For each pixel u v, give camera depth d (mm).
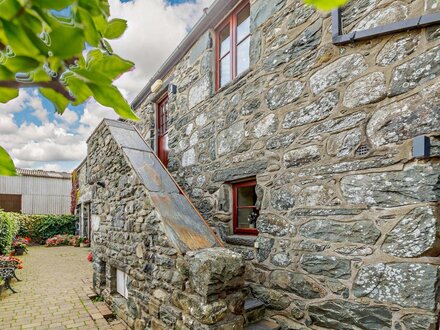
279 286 2797
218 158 3867
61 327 3848
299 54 2789
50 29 387
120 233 4098
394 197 2041
